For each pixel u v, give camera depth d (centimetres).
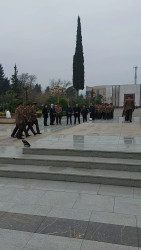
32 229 371
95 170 606
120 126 1408
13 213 425
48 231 366
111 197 486
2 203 465
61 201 471
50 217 409
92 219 401
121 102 6319
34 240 342
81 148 706
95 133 1080
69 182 574
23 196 496
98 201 469
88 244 332
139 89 6125
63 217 409
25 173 605
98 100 4900
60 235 355
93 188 534
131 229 370
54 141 843
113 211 428
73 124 1973
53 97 3603
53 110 1880
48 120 2397
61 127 1648
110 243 334
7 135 1225
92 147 723
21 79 6122
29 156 694
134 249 321
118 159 646
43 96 4906
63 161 640
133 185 540
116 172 588
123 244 332
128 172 588
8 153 743
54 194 505
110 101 6431
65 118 2861
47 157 678
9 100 2817
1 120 2067
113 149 689
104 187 539
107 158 659
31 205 455
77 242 337
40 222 393
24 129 1091
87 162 622
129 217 406
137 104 6141
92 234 357
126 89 6259
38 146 746
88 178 564
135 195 495
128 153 650
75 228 374
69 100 4166
